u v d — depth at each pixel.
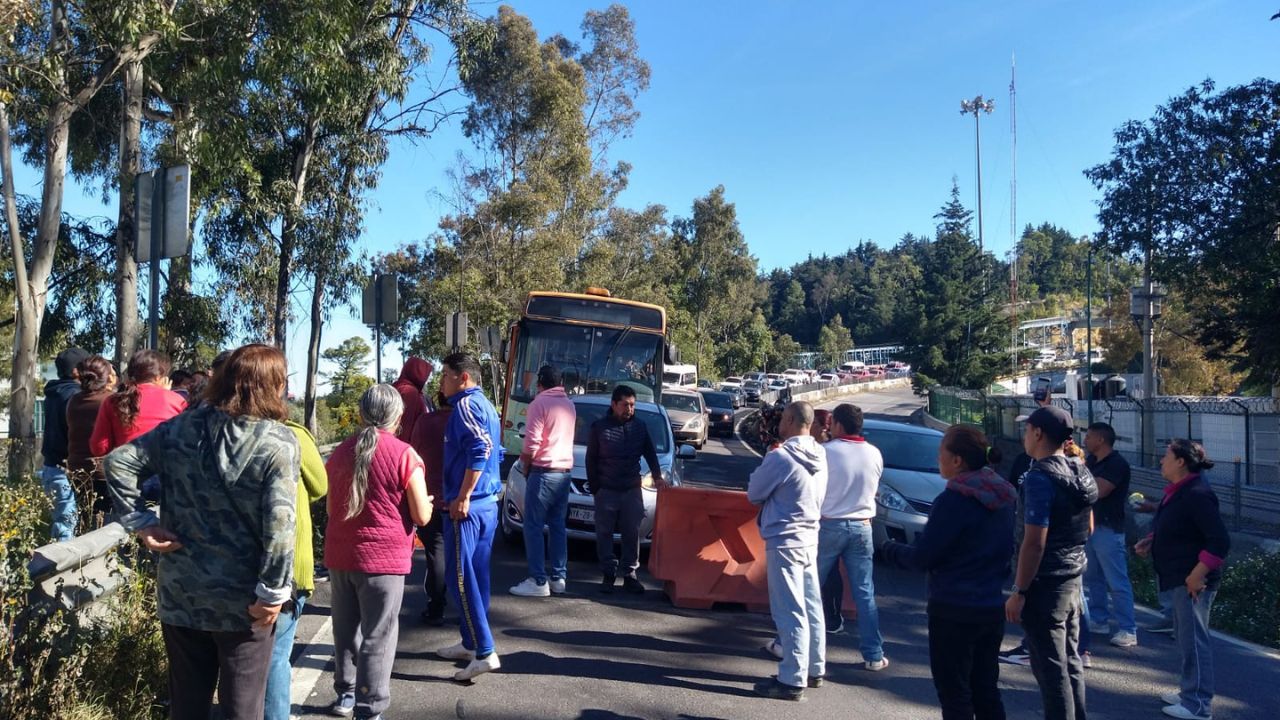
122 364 14.80
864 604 6.50
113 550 4.85
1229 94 21.80
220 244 20.39
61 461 6.85
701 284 70.75
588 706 5.45
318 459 4.16
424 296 32.81
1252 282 20.95
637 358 14.94
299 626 6.85
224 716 3.43
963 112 62.19
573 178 37.16
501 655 6.30
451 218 32.84
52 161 14.17
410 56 20.06
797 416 5.93
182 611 3.40
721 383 65.12
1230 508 15.09
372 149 20.66
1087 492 4.82
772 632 7.25
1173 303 43.22
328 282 21.25
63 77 13.98
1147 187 22.67
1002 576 4.57
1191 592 5.77
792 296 143.88
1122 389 41.56
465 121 36.50
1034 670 4.85
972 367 58.69
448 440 5.77
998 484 4.57
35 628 4.09
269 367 3.51
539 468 7.92
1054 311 101.06
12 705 3.86
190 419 3.45
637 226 48.91
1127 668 6.86
